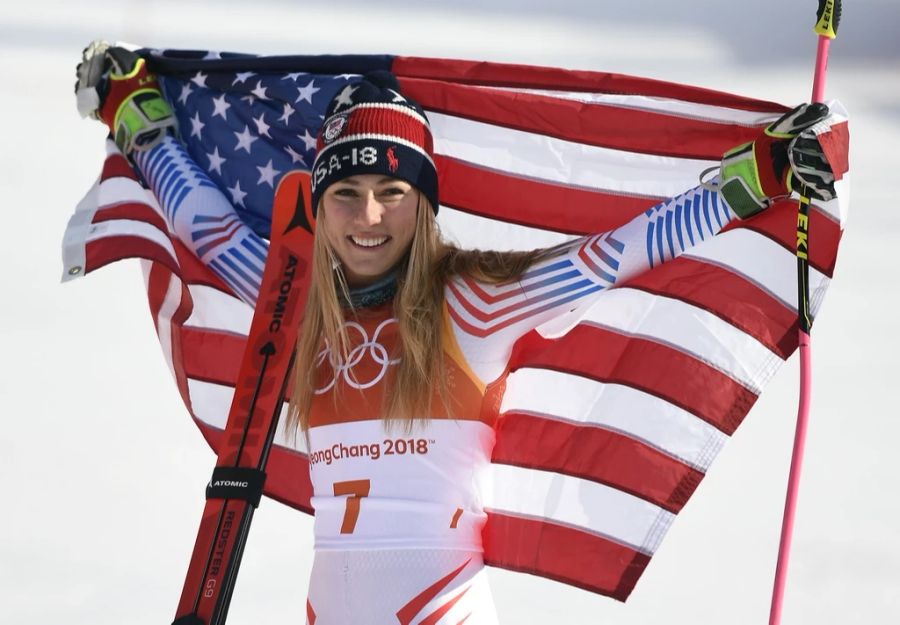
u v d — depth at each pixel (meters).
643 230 11.56
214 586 11.44
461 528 11.26
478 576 11.28
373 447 11.33
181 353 14.05
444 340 11.48
